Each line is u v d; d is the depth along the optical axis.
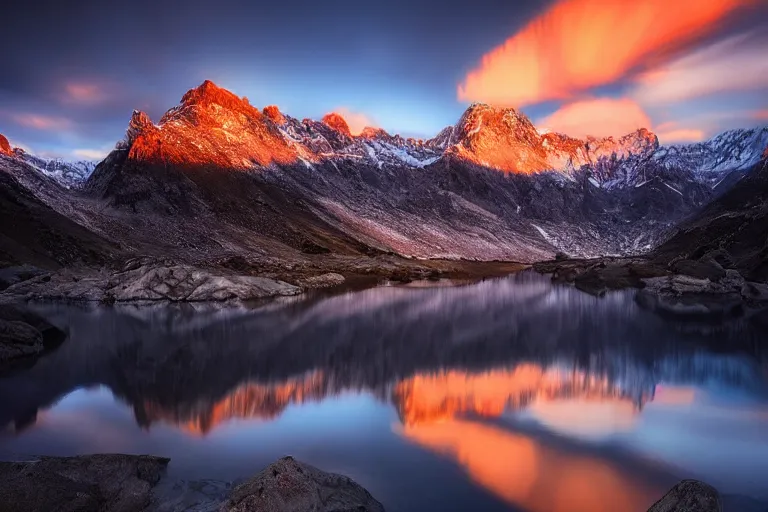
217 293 55.16
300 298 58.16
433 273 105.12
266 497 9.71
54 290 53.62
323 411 18.55
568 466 13.89
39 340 29.91
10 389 21.33
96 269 67.62
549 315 46.22
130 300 52.50
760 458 14.62
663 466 14.02
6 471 11.35
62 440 15.55
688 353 29.77
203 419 17.62
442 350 30.33
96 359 27.02
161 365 25.88
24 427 16.73
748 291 60.19
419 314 46.38
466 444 15.43
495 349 30.75
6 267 59.69
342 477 11.91
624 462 14.21
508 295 65.06
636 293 67.25
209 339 33.12
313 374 24.27
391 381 23.03
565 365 26.61
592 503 11.86
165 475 12.95
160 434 16.08
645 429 16.94
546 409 19.00
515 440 15.80
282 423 17.20
